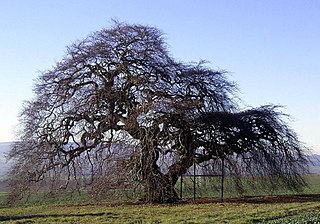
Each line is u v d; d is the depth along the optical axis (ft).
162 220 83.35
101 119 125.39
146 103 120.16
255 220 80.28
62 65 130.72
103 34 130.31
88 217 92.53
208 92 131.64
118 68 127.44
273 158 132.87
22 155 129.90
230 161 127.95
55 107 129.70
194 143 123.54
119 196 123.03
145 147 118.42
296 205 110.42
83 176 126.00
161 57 130.00
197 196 138.00
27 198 132.46
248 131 130.41
